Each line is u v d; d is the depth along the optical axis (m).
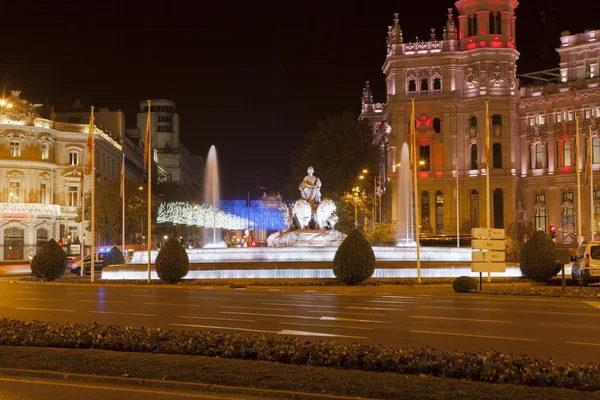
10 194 100.88
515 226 96.50
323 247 55.94
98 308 29.47
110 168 122.50
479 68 105.50
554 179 103.62
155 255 58.81
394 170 106.56
